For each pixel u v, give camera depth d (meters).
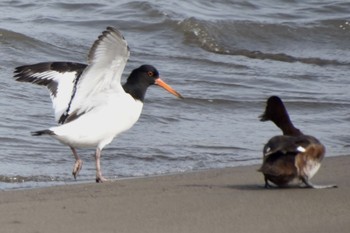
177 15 26.36
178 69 22.23
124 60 12.33
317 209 9.87
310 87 21.34
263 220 9.40
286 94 20.38
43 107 17.84
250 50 25.53
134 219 9.48
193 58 23.59
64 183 12.67
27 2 26.66
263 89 20.78
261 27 26.67
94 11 26.56
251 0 29.16
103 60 12.21
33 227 9.14
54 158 14.43
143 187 11.54
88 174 13.50
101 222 9.34
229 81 21.34
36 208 10.02
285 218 9.48
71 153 14.79
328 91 20.95
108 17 26.12
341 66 24.25
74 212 9.81
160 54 23.70
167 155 14.87
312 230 9.02
